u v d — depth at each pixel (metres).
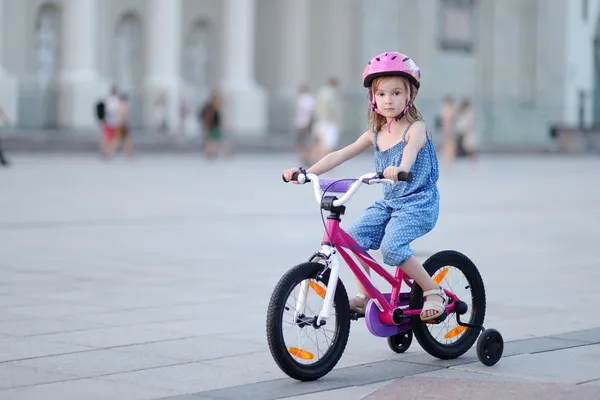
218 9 80.31
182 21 78.88
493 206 30.53
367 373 10.74
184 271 17.41
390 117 10.86
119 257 18.97
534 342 12.09
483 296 11.74
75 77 70.19
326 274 10.41
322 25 80.12
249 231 23.31
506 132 82.12
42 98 69.75
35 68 71.69
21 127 68.62
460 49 80.75
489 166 57.06
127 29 76.19
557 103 83.62
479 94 81.94
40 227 23.28
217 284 16.11
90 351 11.50
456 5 80.06
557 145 76.94
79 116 69.69
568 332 12.64
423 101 78.12
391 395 9.73
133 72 76.44
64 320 13.19
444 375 10.61
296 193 34.34
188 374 10.56
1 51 69.25
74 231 22.70
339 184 10.56
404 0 78.06
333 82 51.19
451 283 11.52
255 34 83.38
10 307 14.03
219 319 13.37
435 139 78.06
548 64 83.62
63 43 71.19
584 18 84.19
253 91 77.56
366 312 10.77
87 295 15.02
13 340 12.02
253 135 75.44
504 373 10.68
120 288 15.66
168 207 28.50
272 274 17.19
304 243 21.36
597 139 77.00
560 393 9.77
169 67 74.38
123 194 32.25
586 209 30.02
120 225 24.00
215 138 57.06
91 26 70.81
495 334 10.98
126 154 55.00
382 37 77.50
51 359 11.11
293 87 81.19
